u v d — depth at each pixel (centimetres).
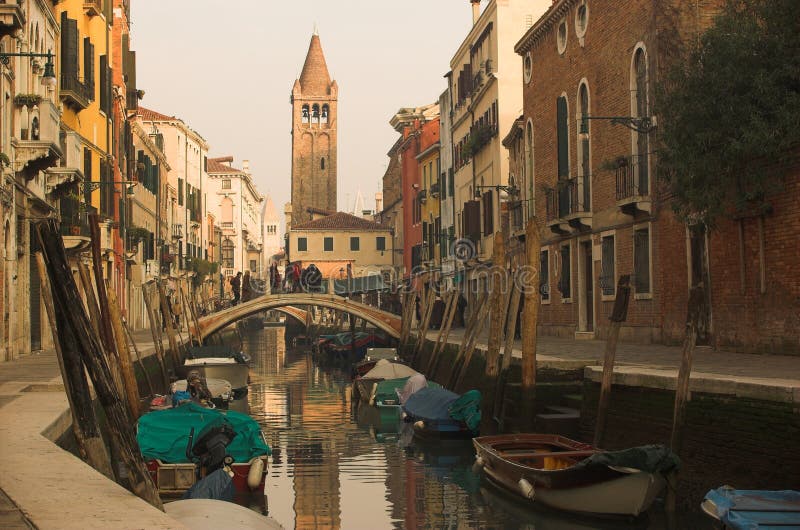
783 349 1681
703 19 2262
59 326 906
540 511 1352
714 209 1723
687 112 1706
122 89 4612
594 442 1455
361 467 1795
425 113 6956
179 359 3512
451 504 1445
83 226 3147
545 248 3303
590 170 2828
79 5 3356
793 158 1623
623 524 1230
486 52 4469
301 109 12312
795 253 1634
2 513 612
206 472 1413
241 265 11125
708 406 1221
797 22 1614
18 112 2488
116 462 948
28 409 1289
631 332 2509
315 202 12300
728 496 953
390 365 3002
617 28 2577
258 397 3197
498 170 4244
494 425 1983
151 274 5441
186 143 7738
